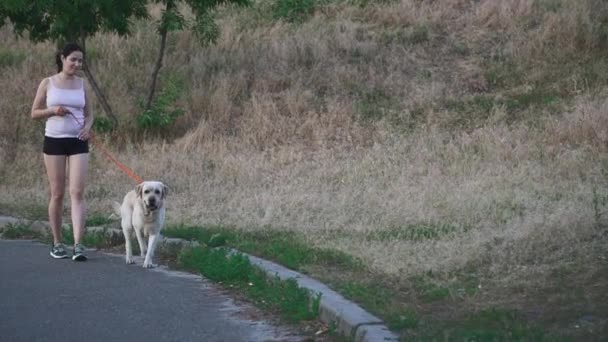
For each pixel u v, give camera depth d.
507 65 21.12
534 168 15.22
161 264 11.16
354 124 19.02
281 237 11.80
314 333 7.75
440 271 9.48
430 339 6.85
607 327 7.00
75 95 11.02
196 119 20.22
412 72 21.33
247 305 8.85
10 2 17.94
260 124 19.38
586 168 14.97
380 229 11.98
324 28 23.67
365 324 7.36
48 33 20.06
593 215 11.01
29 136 20.19
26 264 10.99
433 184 14.61
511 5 23.28
